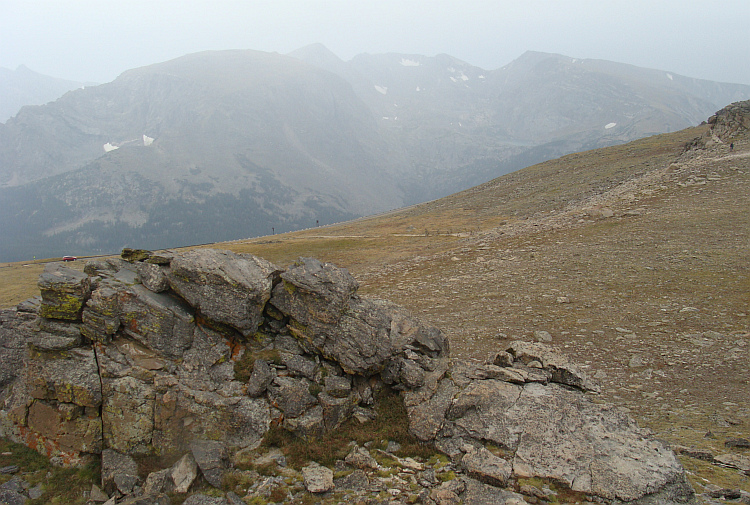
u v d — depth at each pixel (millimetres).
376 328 16094
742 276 31109
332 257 74875
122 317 14977
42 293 15117
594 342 25188
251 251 91250
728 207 47062
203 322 16062
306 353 16375
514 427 13430
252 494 12031
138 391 14344
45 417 14758
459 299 36625
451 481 11883
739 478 12023
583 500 10930
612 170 106125
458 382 15703
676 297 29797
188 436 14164
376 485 12148
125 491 12953
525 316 30594
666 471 11602
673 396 18875
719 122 86250
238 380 15297
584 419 13648
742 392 18391
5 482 13531
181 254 16891
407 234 98312
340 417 14875
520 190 122500
